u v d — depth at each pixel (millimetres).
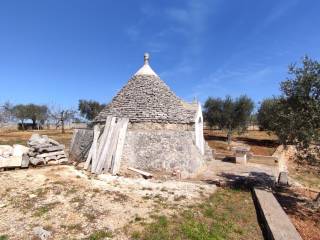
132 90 16094
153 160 13180
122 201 8672
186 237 6434
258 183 11930
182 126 15359
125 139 13516
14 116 59062
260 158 20016
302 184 13656
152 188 10328
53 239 6199
